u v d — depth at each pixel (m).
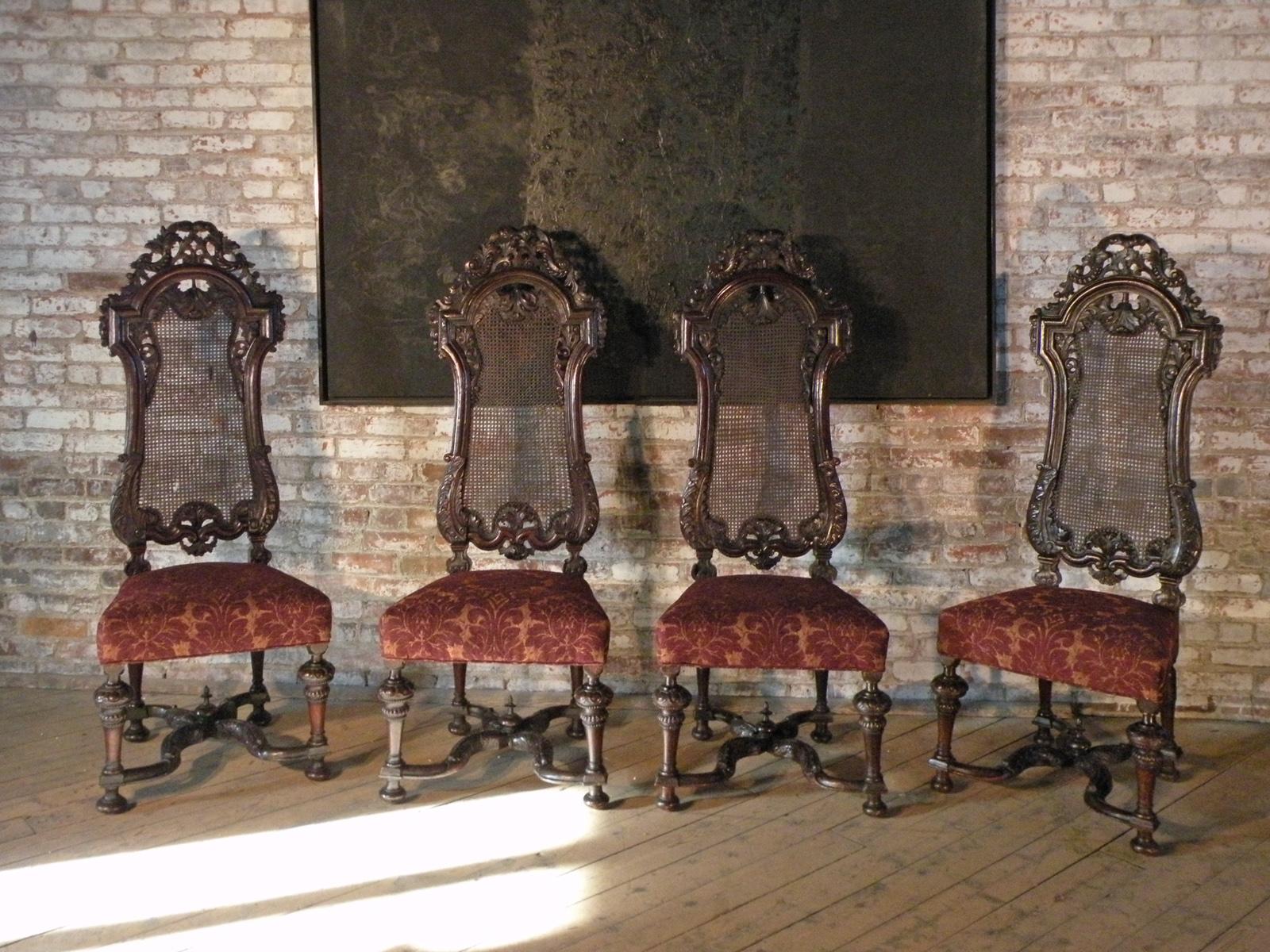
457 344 3.41
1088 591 3.15
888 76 3.53
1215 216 3.51
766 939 2.45
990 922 2.51
